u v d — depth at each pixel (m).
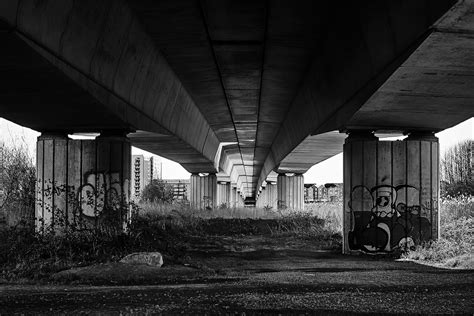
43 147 21.11
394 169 20.53
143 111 21.72
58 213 20.44
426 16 10.74
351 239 20.92
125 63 17.70
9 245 17.55
